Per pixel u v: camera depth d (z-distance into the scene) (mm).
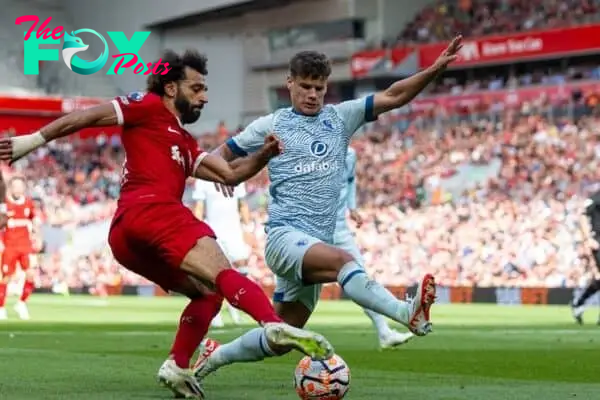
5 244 19047
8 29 50406
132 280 32906
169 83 7004
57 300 27969
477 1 42812
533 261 26578
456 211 29156
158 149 6926
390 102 7668
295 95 7680
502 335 14773
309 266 7309
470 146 34375
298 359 10469
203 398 7242
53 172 43219
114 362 10320
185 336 7168
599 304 24359
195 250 6738
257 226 31406
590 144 31484
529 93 36938
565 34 38062
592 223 17938
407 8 45812
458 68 42250
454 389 8164
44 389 7867
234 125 48750
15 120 47719
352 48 45750
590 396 7707
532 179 31000
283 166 7637
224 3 48156
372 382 8734
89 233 34656
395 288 27625
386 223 29859
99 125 6898
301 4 47719
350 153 12266
